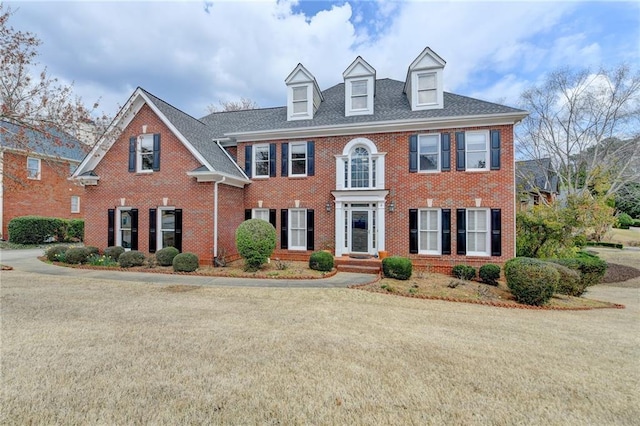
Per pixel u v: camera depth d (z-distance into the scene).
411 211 14.45
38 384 4.05
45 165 24.62
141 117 15.28
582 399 4.07
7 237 22.03
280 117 17.47
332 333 6.18
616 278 17.64
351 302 8.79
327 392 4.00
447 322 7.30
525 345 5.96
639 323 8.09
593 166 24.33
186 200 14.48
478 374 4.65
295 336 5.93
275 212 16.14
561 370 4.91
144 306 7.80
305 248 15.86
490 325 7.21
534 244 14.96
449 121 13.87
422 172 14.39
